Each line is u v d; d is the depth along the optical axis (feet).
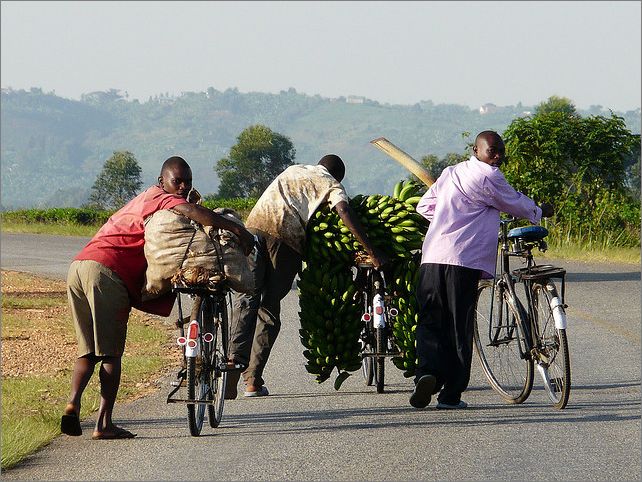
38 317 165.78
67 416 80.94
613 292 185.88
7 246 334.44
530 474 69.46
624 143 275.18
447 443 78.79
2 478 71.51
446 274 92.99
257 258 99.04
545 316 92.17
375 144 108.99
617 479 68.03
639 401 94.22
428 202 96.22
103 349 82.84
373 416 90.27
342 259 100.12
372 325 101.40
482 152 95.04
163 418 91.91
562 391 90.53
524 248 95.66
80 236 405.59
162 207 85.20
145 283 85.46
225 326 91.15
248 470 71.92
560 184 275.39
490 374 99.76
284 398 100.48
